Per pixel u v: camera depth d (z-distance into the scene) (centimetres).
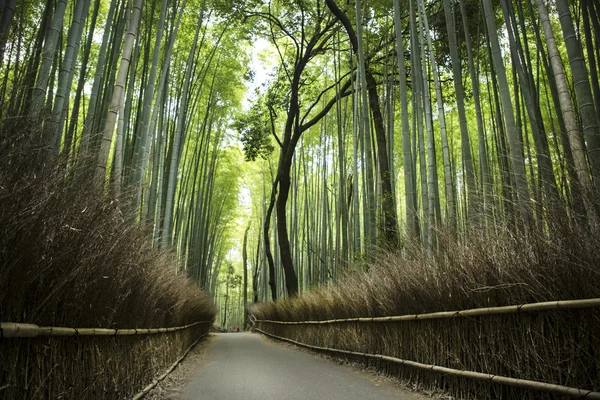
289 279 1267
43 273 193
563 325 253
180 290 581
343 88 1180
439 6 932
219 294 3400
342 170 1052
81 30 426
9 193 174
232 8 1035
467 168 531
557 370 256
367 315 574
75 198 227
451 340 364
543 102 883
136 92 920
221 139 1555
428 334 404
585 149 311
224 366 627
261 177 2159
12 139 192
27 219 180
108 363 284
